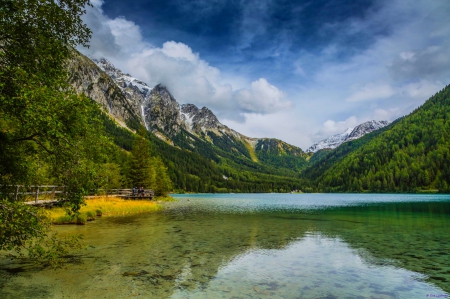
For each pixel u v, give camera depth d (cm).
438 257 1420
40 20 893
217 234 2062
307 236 2031
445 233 2189
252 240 1848
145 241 1733
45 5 876
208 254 1438
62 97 878
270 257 1404
